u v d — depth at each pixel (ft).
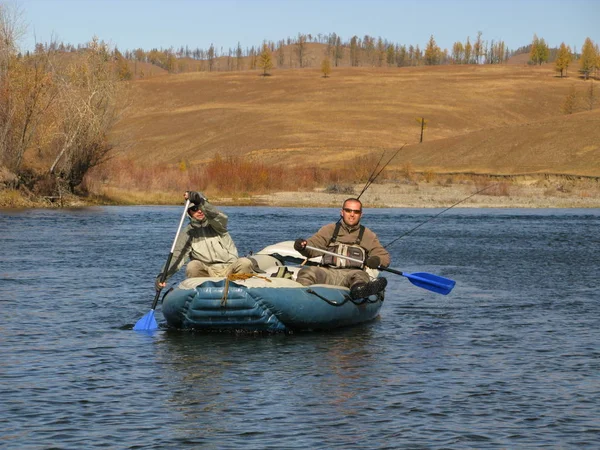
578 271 57.47
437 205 156.56
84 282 49.14
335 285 36.09
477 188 205.46
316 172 215.92
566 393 25.16
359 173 226.38
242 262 35.63
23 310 39.50
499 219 119.96
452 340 33.37
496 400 24.38
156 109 596.29
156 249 68.74
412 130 494.18
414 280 38.88
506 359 29.84
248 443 20.59
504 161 319.06
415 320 38.22
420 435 21.24
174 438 20.93
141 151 486.79
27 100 132.87
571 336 34.22
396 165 341.41
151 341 32.76
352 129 487.61
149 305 41.32
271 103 580.30
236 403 24.06
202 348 31.48
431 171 253.44
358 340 33.37
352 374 27.53
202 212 35.63
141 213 118.93
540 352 31.04
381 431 21.54
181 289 34.06
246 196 164.35
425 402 24.18
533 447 20.38
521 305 42.63
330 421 22.34
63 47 139.64
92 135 137.80
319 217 115.24
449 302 43.78
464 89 614.75
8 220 101.24
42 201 133.69
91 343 32.27
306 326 34.45
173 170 178.19
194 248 35.99
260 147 451.53
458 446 20.44
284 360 29.58
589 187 223.92
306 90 613.52
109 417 22.65
